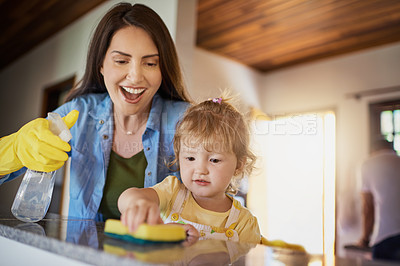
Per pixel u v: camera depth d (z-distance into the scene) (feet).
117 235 1.45
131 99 2.45
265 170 10.06
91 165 2.72
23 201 1.99
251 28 9.18
